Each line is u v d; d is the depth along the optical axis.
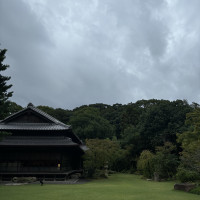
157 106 56.31
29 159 33.50
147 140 55.59
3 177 32.28
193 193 20.34
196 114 32.72
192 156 26.12
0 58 22.23
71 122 72.06
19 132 34.34
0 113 22.69
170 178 37.19
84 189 22.31
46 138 34.41
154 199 16.84
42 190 21.41
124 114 91.00
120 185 27.70
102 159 38.34
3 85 22.81
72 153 42.19
